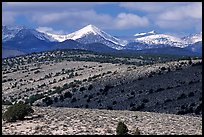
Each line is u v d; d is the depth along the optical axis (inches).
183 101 6087.6
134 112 2736.2
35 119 2249.0
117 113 2632.9
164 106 6230.3
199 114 5113.2
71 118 2311.8
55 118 2297.0
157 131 2015.3
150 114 2677.2
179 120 2437.3
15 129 1975.9
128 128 2063.2
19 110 2224.4
